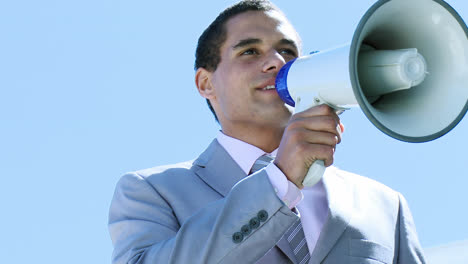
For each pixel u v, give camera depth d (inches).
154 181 136.6
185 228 113.7
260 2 148.5
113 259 131.1
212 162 140.6
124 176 141.3
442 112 101.2
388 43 106.2
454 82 102.0
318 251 122.9
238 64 142.9
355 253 124.9
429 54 104.8
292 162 105.7
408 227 135.9
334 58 104.1
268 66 138.3
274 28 144.9
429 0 101.0
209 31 152.1
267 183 107.8
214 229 108.9
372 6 96.3
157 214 131.6
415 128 99.7
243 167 139.3
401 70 97.9
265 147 143.2
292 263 123.2
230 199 110.3
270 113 138.7
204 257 108.2
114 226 134.7
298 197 109.1
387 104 105.7
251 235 107.4
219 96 147.3
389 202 137.7
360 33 94.8
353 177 141.0
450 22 102.1
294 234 125.0
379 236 129.8
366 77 101.0
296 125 106.2
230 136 144.6
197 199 133.3
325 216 131.0
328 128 104.7
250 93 140.5
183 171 139.3
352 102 103.0
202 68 154.6
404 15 102.3
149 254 117.9
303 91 108.9
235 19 147.9
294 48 145.8
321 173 105.4
